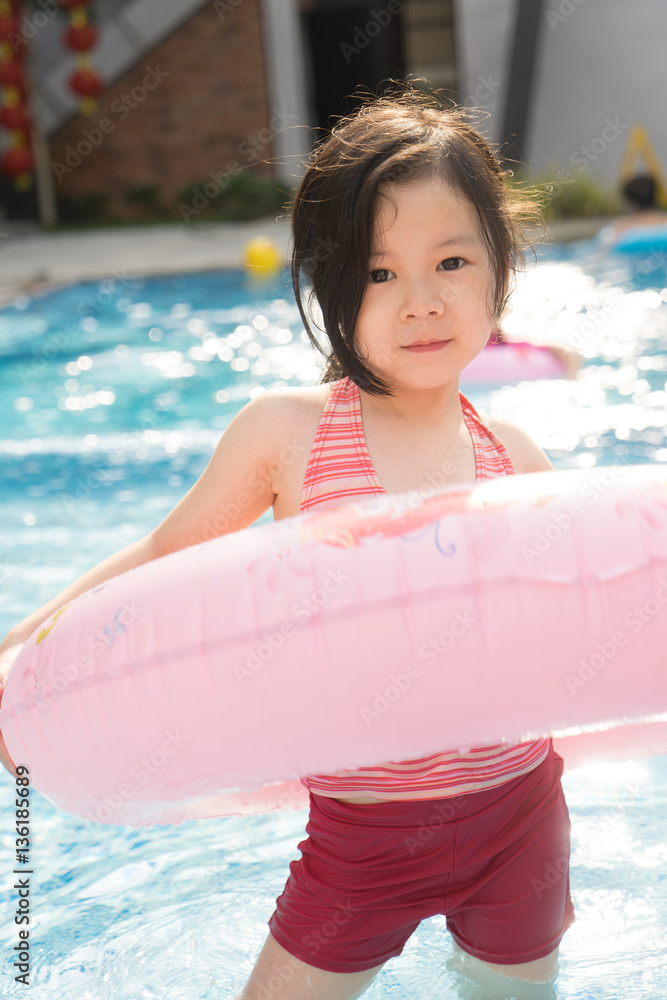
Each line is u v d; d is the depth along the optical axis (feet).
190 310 26.71
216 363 21.17
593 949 5.47
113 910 6.03
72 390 19.76
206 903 6.07
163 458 15.40
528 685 3.99
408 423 5.00
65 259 34.42
